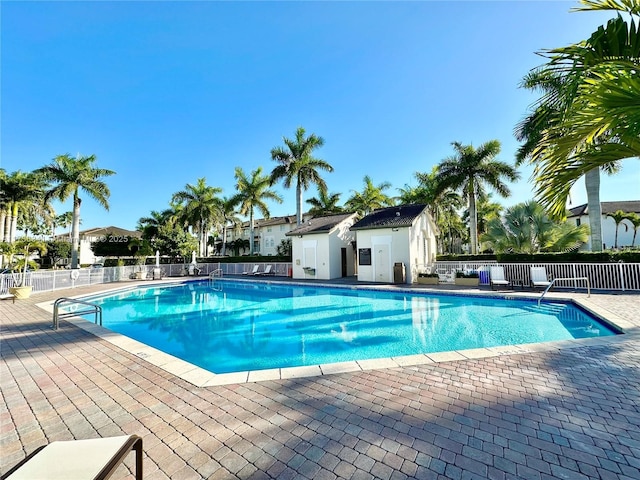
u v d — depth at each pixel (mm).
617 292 11242
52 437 2926
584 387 3680
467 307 11164
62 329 7438
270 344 7633
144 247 30109
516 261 14969
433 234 21938
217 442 2768
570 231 15359
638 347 5070
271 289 18484
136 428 3049
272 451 2607
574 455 2455
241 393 3785
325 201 34875
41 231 44719
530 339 7375
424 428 2883
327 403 3445
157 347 7598
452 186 24641
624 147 3053
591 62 2875
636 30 2711
